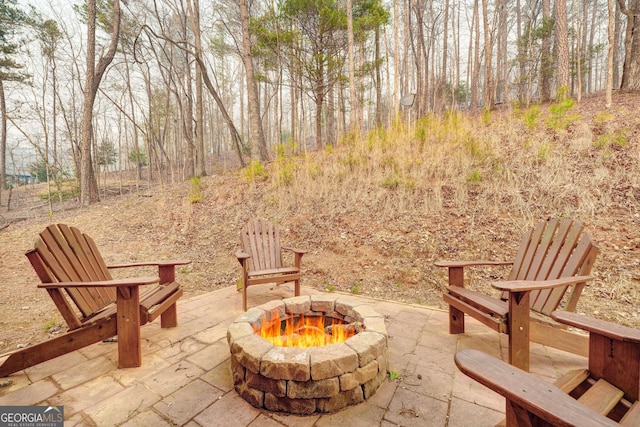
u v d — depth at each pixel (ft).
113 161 86.33
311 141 86.28
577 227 7.77
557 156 18.04
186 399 6.13
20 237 22.12
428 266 13.94
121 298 7.27
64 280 7.25
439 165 20.74
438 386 6.50
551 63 45.11
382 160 23.97
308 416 5.65
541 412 2.80
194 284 14.87
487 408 5.77
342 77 37.52
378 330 6.95
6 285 14.24
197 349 8.27
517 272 8.97
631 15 35.09
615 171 15.62
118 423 5.43
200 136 45.68
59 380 6.81
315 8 33.78
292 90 51.24
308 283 14.40
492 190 17.16
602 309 9.93
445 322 9.90
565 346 6.92
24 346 8.96
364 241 16.52
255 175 29.25
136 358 7.36
